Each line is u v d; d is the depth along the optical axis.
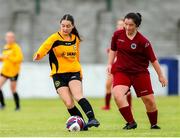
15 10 81.38
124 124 33.78
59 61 27.38
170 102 55.41
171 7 82.31
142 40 27.23
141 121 35.88
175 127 31.02
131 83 27.81
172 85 66.25
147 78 27.75
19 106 48.47
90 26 81.12
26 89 63.62
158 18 81.88
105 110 46.25
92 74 64.50
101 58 80.06
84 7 81.94
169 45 81.38
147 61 27.83
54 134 26.14
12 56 48.97
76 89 27.08
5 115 42.44
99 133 26.22
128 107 27.88
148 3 81.88
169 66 66.06
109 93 46.44
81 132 26.80
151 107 28.38
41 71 63.69
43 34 80.88
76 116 27.69
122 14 81.31
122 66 27.61
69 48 27.30
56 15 81.62
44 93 63.72
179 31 81.94
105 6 81.69
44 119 38.56
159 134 26.00
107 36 80.69
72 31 27.61
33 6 81.50
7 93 63.53
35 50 80.38
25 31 80.69
